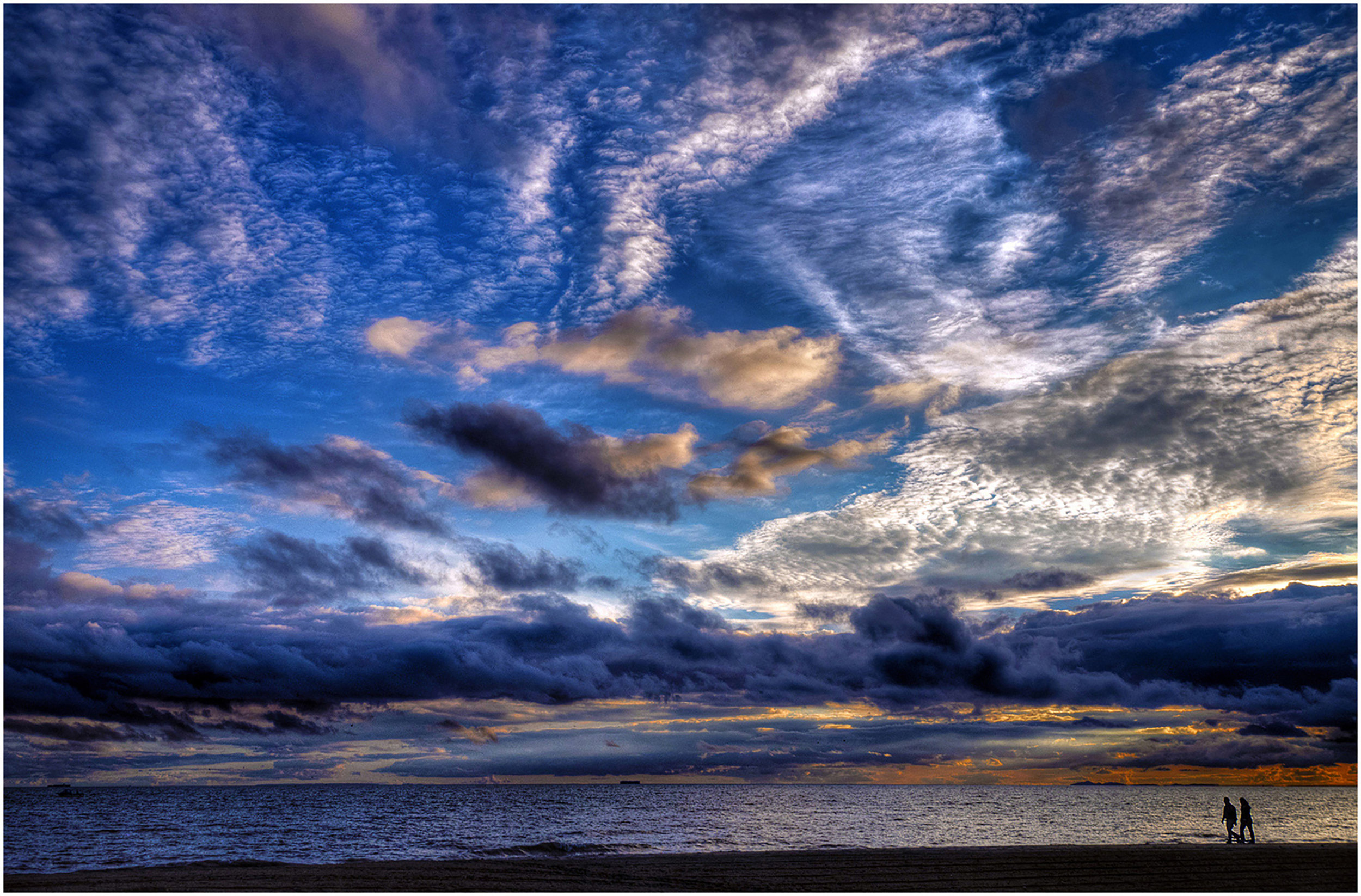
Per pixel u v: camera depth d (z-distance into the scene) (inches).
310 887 976.3
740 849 1899.6
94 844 2347.4
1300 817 3878.0
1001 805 5885.8
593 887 1011.9
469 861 1330.0
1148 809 5017.2
